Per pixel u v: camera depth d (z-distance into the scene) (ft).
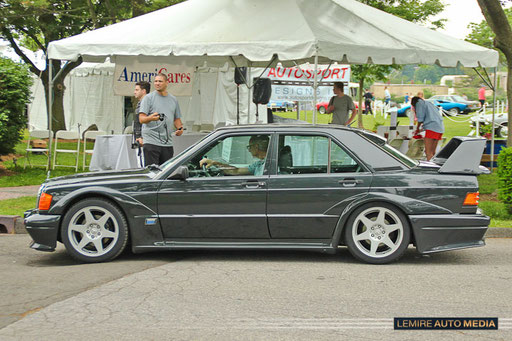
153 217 21.48
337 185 21.11
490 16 37.52
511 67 38.29
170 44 33.58
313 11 35.01
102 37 36.04
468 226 20.93
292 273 20.13
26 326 14.65
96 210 21.62
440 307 16.31
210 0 39.27
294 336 13.94
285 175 21.42
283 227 21.27
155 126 29.63
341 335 14.05
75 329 14.40
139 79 39.81
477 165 21.30
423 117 45.78
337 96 46.32
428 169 21.39
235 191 21.29
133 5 61.57
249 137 21.90
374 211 21.20
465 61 35.91
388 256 21.26
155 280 19.07
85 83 74.69
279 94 63.10
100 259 21.59
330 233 21.25
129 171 23.45
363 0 66.54
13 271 20.52
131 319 15.16
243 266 21.17
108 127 73.15
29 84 47.80
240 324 14.79
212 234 21.49
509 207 30.60
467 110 130.52
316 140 21.67
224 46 32.68
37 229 21.52
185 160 21.86
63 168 50.70
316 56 31.53
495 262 22.24
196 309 16.02
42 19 68.54
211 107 65.36
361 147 21.54
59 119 75.05
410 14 66.54
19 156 59.16
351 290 18.02
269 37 32.55
